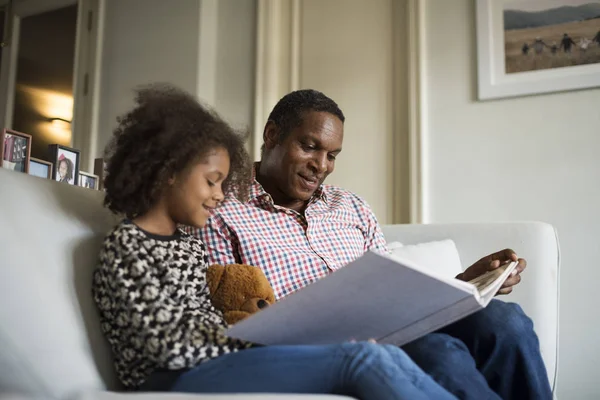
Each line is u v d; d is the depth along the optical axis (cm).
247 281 109
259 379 79
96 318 93
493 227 170
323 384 76
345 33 259
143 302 86
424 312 89
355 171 249
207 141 101
